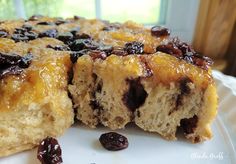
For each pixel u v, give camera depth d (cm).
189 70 11
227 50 22
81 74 12
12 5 22
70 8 22
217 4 19
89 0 22
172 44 12
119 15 23
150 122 12
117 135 11
